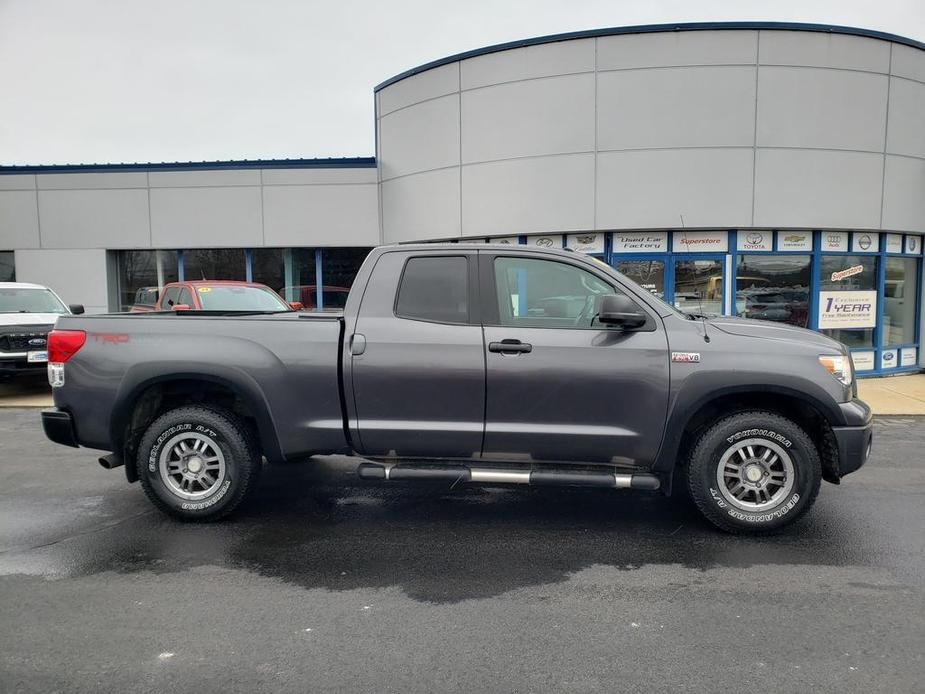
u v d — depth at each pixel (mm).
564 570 3936
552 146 11297
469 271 4547
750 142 10680
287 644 3086
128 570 3936
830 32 10594
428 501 5266
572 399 4340
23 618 3340
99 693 2695
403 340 4453
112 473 6121
